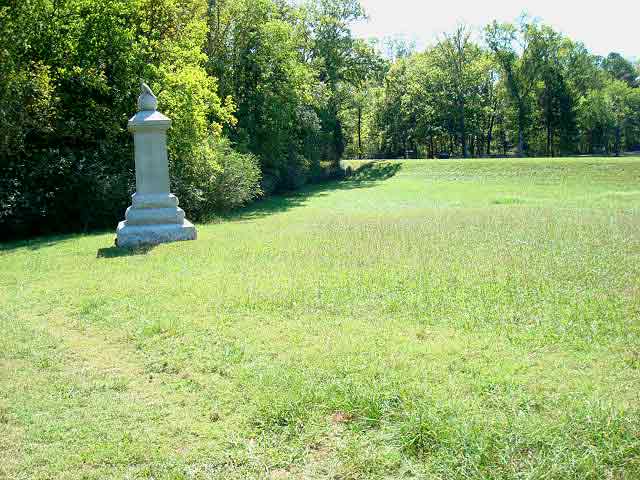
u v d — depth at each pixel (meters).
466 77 71.69
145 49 23.25
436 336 6.37
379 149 78.69
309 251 12.16
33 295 9.09
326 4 53.38
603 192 33.84
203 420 4.61
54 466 3.99
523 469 3.69
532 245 12.20
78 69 20.33
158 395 5.12
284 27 35.53
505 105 77.00
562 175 43.31
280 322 7.09
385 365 5.45
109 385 5.36
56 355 6.25
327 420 4.47
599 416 4.14
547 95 72.50
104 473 3.91
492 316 6.96
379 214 21.81
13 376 5.65
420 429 4.13
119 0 22.06
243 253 12.26
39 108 19.19
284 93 36.72
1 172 19.19
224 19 33.31
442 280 8.88
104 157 21.47
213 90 29.31
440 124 73.31
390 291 8.34
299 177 42.72
